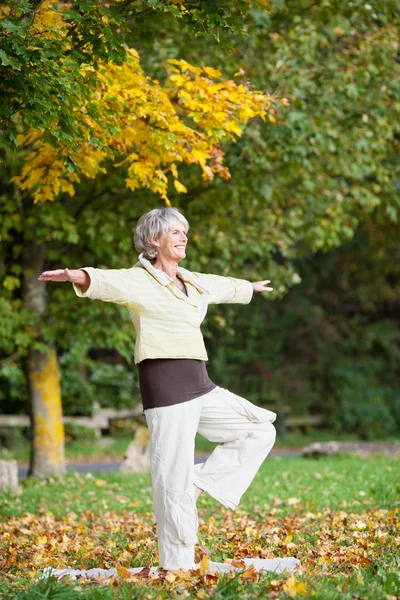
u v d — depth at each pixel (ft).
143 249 17.93
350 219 48.78
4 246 42.45
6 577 18.75
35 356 44.50
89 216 40.42
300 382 91.04
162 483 17.02
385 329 96.22
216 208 42.01
